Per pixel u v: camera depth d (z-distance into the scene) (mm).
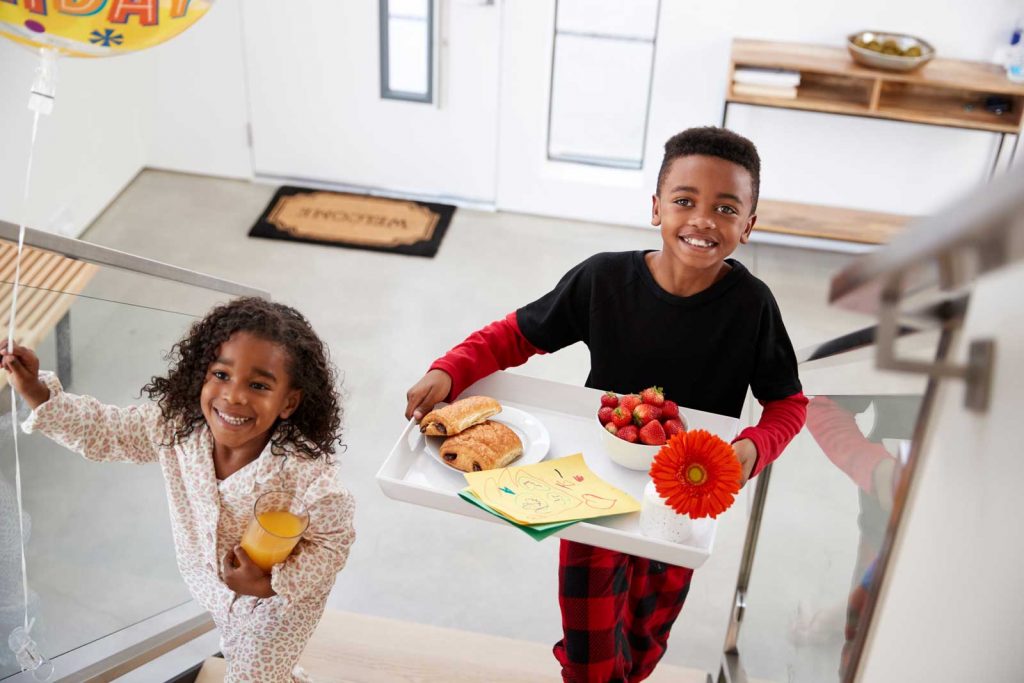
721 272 1899
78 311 1923
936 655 905
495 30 4805
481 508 1618
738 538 3363
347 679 2359
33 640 2004
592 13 4805
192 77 5164
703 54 4762
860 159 4887
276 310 1731
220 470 1794
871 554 1297
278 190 5309
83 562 2082
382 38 4938
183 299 2225
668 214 1816
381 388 3973
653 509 1567
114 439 1851
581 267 1979
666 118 4938
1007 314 717
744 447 1763
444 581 3156
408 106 5082
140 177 5367
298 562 1729
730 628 2418
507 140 5086
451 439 1763
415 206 5234
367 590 3100
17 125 4137
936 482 866
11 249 2162
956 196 654
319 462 1782
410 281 4668
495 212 5277
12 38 1979
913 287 788
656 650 2109
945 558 859
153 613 2299
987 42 4547
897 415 1243
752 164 1802
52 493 1978
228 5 4953
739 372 1927
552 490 1664
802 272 4895
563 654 1958
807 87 4648
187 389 1744
